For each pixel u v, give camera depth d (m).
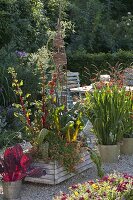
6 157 4.78
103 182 3.96
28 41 11.80
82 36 15.34
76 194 3.72
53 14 13.67
